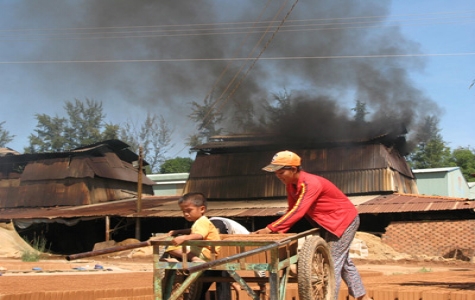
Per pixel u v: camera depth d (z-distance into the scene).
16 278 12.38
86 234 44.03
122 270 18.94
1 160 47.47
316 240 5.73
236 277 5.34
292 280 5.99
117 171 47.91
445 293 8.12
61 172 45.69
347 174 36.66
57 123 73.69
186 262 5.45
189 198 6.09
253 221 34.81
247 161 40.00
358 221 6.21
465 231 29.06
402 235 30.20
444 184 48.75
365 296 6.37
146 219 42.31
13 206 46.38
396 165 38.16
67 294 8.47
